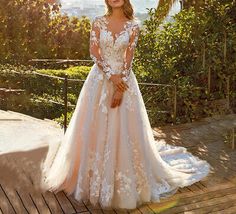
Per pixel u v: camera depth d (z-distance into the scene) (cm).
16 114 855
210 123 715
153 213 412
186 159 536
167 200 438
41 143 493
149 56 801
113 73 412
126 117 418
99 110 415
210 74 797
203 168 515
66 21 1588
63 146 447
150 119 727
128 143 414
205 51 806
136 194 420
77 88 1054
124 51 422
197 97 760
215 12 845
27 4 1544
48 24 1562
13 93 1083
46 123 777
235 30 845
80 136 429
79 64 1412
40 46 1545
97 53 423
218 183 481
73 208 412
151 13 834
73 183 435
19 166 451
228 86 794
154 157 461
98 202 417
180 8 1002
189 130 680
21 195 421
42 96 1043
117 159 412
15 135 620
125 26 420
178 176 479
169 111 736
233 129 646
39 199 420
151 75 782
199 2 914
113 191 412
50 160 466
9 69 1116
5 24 1530
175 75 784
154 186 450
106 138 412
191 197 446
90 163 417
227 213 417
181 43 813
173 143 618
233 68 798
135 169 422
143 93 778
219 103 782
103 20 422
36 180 440
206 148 597
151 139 460
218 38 837
